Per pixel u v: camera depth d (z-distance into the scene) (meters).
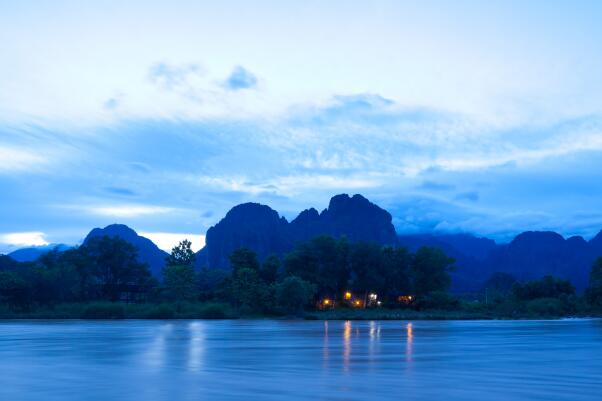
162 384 18.84
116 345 37.16
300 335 51.12
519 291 162.50
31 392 17.20
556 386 18.92
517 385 19.08
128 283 157.75
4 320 100.50
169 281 129.88
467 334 53.97
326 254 142.62
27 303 119.06
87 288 145.12
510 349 34.84
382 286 144.75
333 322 94.88
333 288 143.62
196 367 23.97
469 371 22.89
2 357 28.39
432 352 32.31
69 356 28.94
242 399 16.08
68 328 65.88
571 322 98.69
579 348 36.00
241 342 40.66
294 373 21.94
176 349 33.84
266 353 31.14
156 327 69.44
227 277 140.00
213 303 124.12
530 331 61.00
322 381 19.72
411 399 16.25
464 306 144.75
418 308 146.62
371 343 40.00
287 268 141.38
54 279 123.62
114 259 155.62
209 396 16.55
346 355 30.08
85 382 19.30
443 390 17.91
